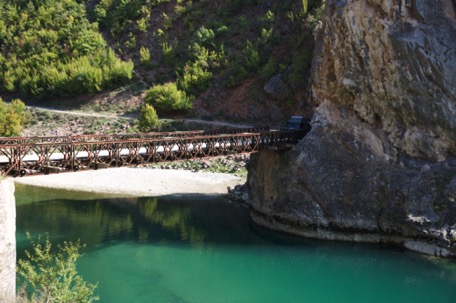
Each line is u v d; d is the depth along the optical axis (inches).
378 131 1169.4
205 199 1508.4
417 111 1088.2
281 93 2144.4
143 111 2208.4
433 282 851.4
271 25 2514.8
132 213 1320.1
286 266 937.5
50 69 2797.7
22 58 3065.9
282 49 2338.8
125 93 2608.3
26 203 1412.4
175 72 2610.7
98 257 934.4
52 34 3102.9
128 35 3046.3
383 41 1117.7
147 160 926.4
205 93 2396.7
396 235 1039.6
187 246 1037.2
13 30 3324.3
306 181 1143.6
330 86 1267.2
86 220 1227.2
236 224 1241.4
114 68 2689.5
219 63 2482.8
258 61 2338.8
